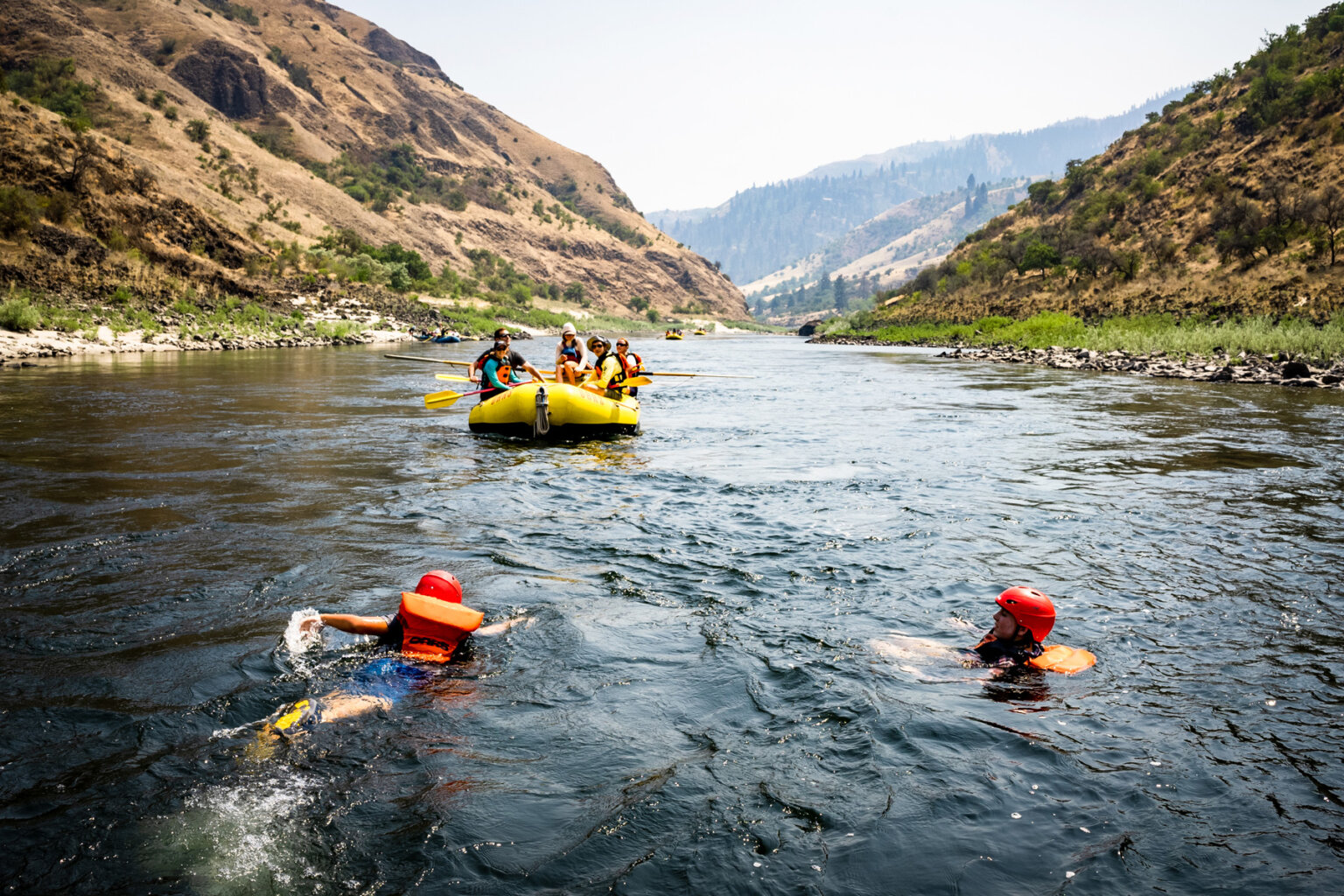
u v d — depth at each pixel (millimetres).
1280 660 3783
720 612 4344
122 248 36625
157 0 137000
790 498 7238
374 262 77500
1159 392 17469
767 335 113562
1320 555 5496
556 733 3035
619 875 2256
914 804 2615
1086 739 3041
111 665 3488
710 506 6906
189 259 39875
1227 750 2967
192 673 3426
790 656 3781
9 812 2439
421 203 137500
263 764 2760
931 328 56219
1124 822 2529
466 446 9992
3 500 6367
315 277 52375
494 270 130375
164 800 2529
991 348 37500
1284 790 2705
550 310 112562
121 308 30609
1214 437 11008
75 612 4082
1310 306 31438
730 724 3135
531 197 172000
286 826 2424
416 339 44500
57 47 93562
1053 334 37344
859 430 12023
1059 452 9898
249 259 45844
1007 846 2410
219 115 115000
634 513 6617
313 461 8602
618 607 4395
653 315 136875
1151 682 3555
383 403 14156
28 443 9086
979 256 78750
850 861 2334
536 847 2367
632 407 12078
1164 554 5520
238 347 30141
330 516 6219
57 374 17250
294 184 102000
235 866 2232
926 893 2201
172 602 4266
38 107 41781
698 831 2459
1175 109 83625
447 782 2689
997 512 6719
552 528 6078
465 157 170250
